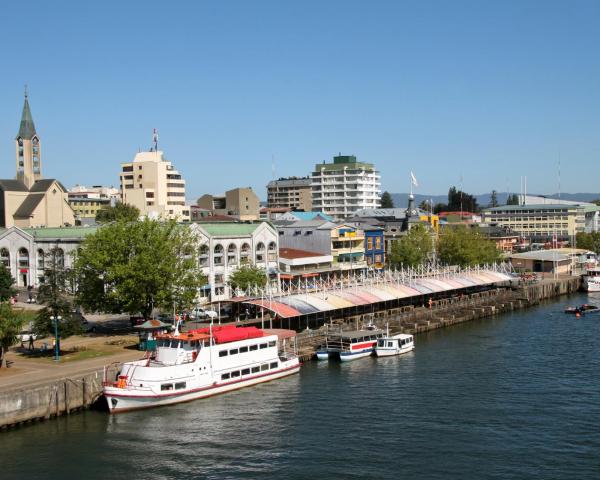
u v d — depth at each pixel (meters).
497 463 67.69
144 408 84.44
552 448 71.44
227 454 70.62
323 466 67.50
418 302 166.62
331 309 127.88
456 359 113.44
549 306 185.50
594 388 93.75
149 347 98.19
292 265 181.88
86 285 116.44
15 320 88.88
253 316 135.88
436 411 84.06
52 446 72.44
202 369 90.00
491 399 88.94
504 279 191.12
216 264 162.88
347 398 90.06
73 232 166.25
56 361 93.44
